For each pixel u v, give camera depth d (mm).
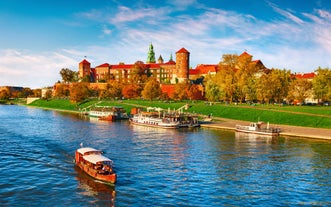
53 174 45875
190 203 35781
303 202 36688
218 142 72938
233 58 156625
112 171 43531
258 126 88562
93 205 35031
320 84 122688
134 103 169250
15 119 125938
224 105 133125
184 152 61312
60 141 72188
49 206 34719
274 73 132875
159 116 109000
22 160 53656
